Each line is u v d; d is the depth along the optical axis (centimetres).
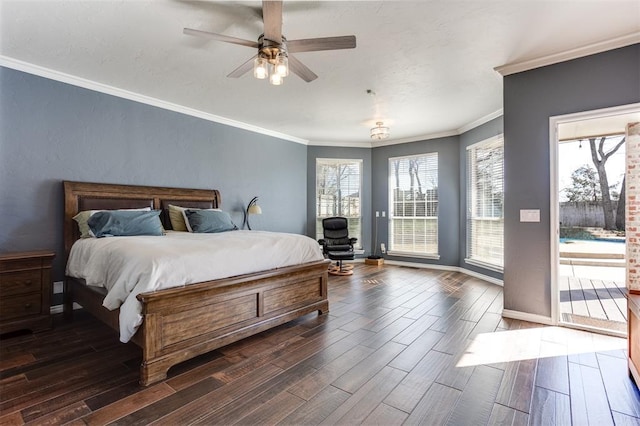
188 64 314
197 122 467
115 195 371
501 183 465
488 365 222
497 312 339
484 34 259
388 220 666
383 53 291
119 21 242
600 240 535
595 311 339
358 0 216
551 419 164
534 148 306
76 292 309
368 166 689
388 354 240
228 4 222
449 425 160
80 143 352
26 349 250
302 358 234
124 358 235
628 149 220
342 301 384
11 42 272
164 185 428
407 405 176
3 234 304
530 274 309
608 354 238
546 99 299
